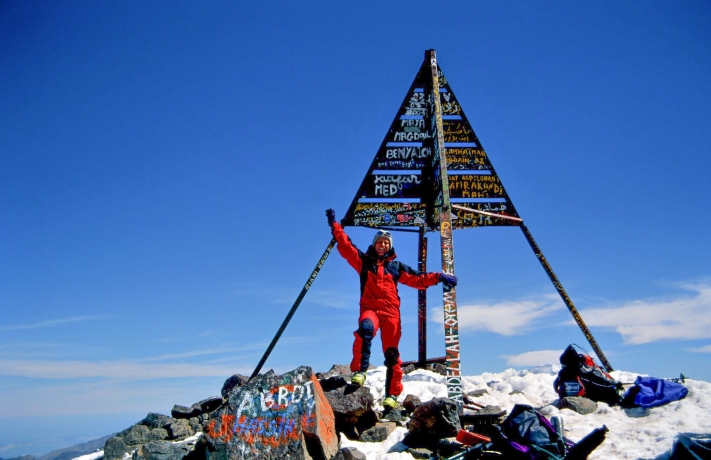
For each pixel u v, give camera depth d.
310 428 7.10
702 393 7.96
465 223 10.69
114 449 8.95
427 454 7.21
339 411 7.96
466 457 6.72
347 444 7.76
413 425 7.61
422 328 11.41
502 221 10.70
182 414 9.73
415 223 10.54
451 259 9.46
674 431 6.99
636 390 8.10
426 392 9.26
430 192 10.59
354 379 8.20
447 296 8.92
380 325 8.56
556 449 6.46
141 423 9.61
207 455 7.21
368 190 10.59
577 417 7.94
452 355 8.65
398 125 10.85
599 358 9.82
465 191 10.81
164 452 8.00
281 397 7.39
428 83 11.02
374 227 10.65
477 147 10.96
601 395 8.38
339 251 8.88
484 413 8.00
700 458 5.87
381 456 7.32
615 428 7.47
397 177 10.66
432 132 10.74
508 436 6.62
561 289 10.15
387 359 8.41
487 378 10.27
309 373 7.55
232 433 7.22
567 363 8.77
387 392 8.44
